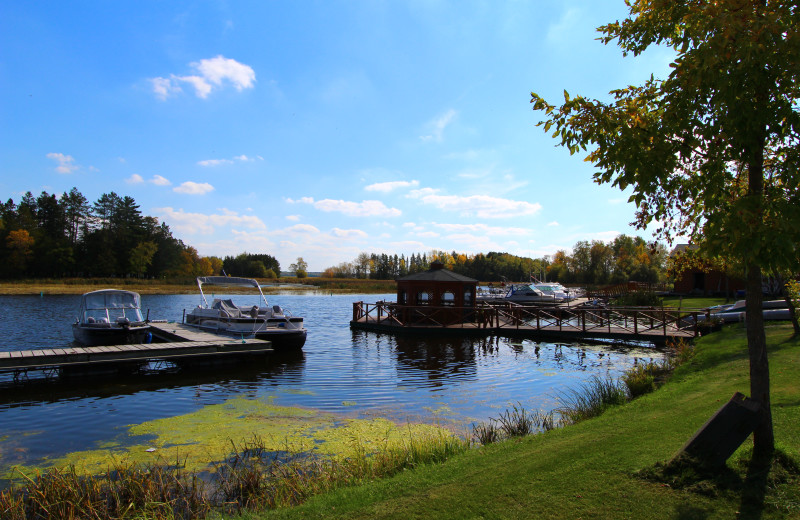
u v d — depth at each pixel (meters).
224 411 10.77
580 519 3.99
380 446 8.30
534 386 13.10
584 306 34.47
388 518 4.34
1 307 39.84
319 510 4.73
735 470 4.47
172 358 15.34
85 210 91.56
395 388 12.97
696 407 7.25
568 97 4.74
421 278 26.02
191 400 11.79
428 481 5.21
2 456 8.03
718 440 4.50
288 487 6.16
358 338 23.67
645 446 5.46
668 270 8.88
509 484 4.81
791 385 7.99
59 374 14.30
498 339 22.84
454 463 5.98
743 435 4.46
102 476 7.12
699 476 4.41
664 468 4.63
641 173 4.40
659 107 4.90
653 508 4.06
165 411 10.80
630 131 4.45
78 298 53.22
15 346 19.92
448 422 9.82
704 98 4.30
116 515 5.75
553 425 9.03
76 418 10.25
